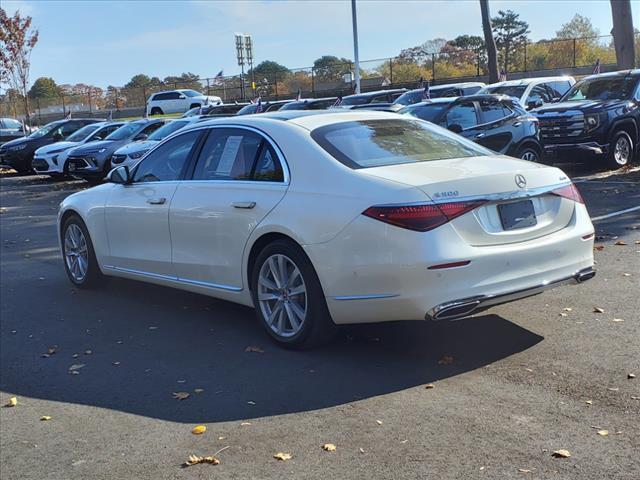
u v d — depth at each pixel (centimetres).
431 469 338
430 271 435
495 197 457
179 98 4291
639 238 808
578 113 1419
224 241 554
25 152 2408
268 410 421
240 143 564
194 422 413
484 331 532
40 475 366
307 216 483
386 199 446
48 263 920
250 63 4944
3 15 3594
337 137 522
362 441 372
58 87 6450
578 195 515
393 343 520
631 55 2072
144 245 643
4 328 634
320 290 486
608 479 320
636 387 414
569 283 498
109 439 400
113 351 554
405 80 4378
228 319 616
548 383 429
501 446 356
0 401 469
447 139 564
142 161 660
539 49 4131
